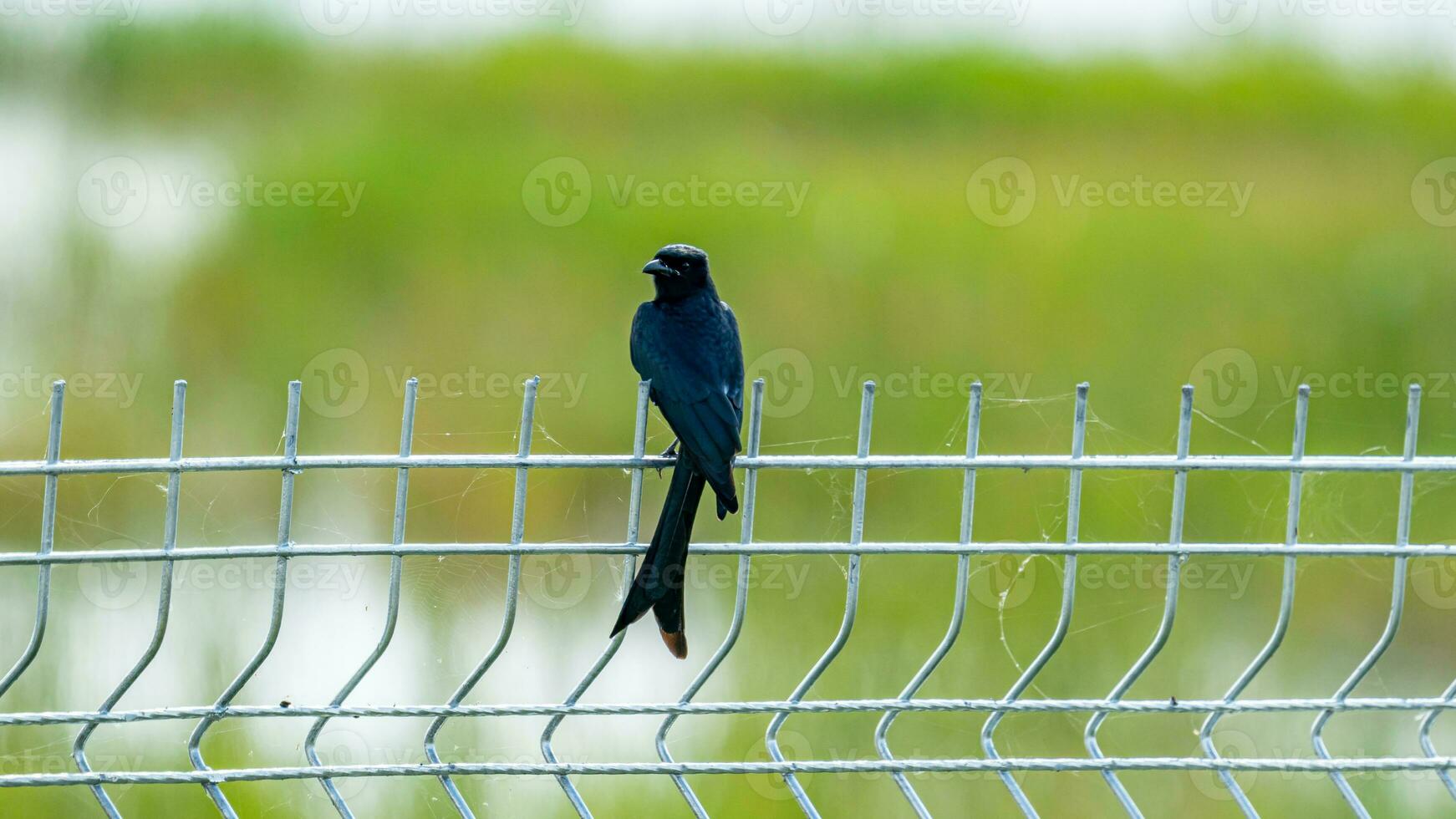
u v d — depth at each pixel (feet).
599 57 72.54
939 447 44.98
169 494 16.47
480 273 52.54
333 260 52.95
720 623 36.09
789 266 53.26
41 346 48.16
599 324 51.06
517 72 70.28
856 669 33.27
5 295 50.01
